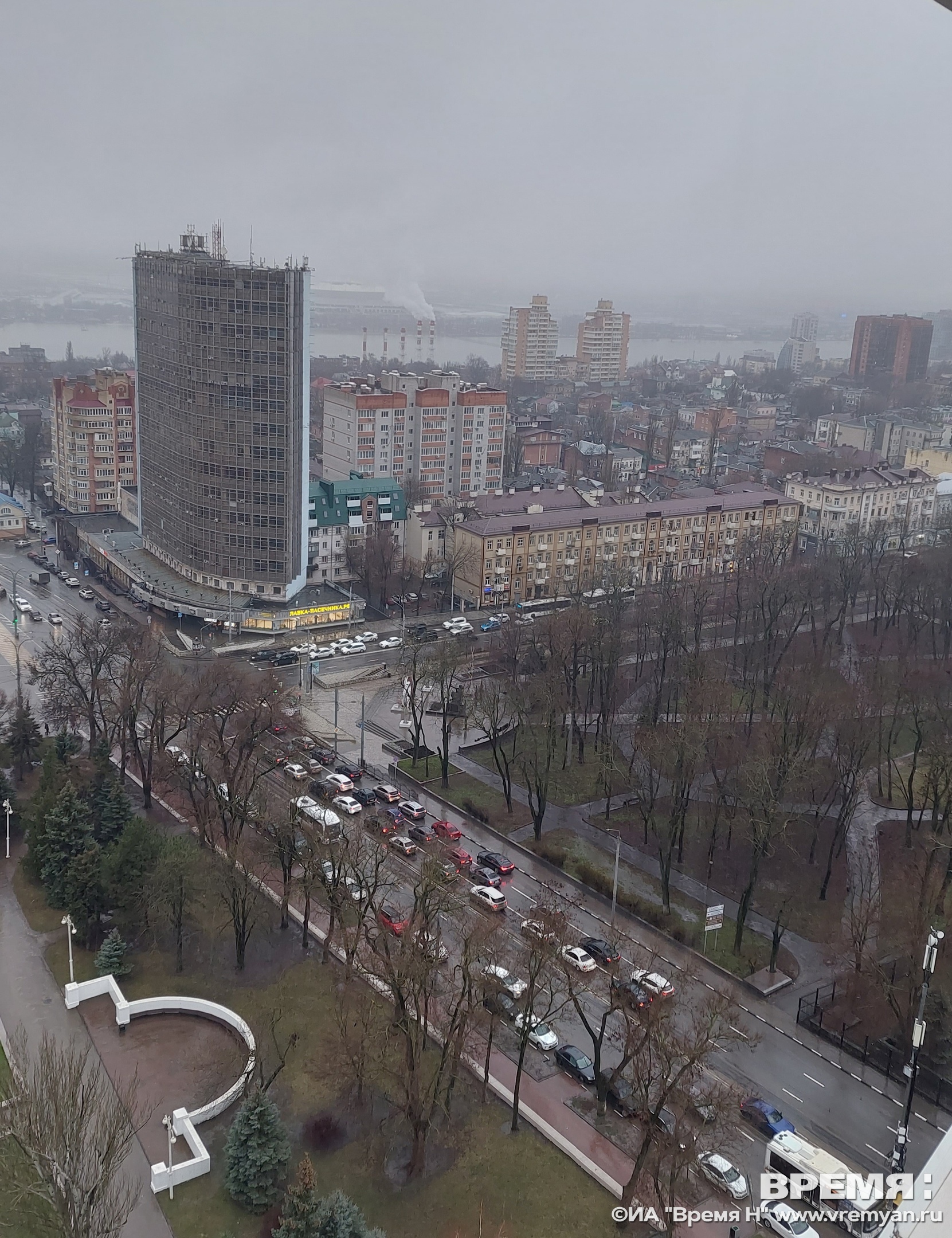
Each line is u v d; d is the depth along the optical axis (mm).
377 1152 70875
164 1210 66062
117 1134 61625
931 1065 79500
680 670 148625
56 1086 57031
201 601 189875
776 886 108875
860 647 177750
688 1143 62531
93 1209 57812
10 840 112812
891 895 102438
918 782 130000
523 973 87625
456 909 87375
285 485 185125
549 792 129625
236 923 90000
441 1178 68938
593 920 101000
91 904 93812
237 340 178125
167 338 190125
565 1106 76250
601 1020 85438
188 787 114188
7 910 100875
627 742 142375
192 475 191125
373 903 89125
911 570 188500
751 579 190125
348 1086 76562
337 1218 59469
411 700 135875
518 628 170125
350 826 112438
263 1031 82750
